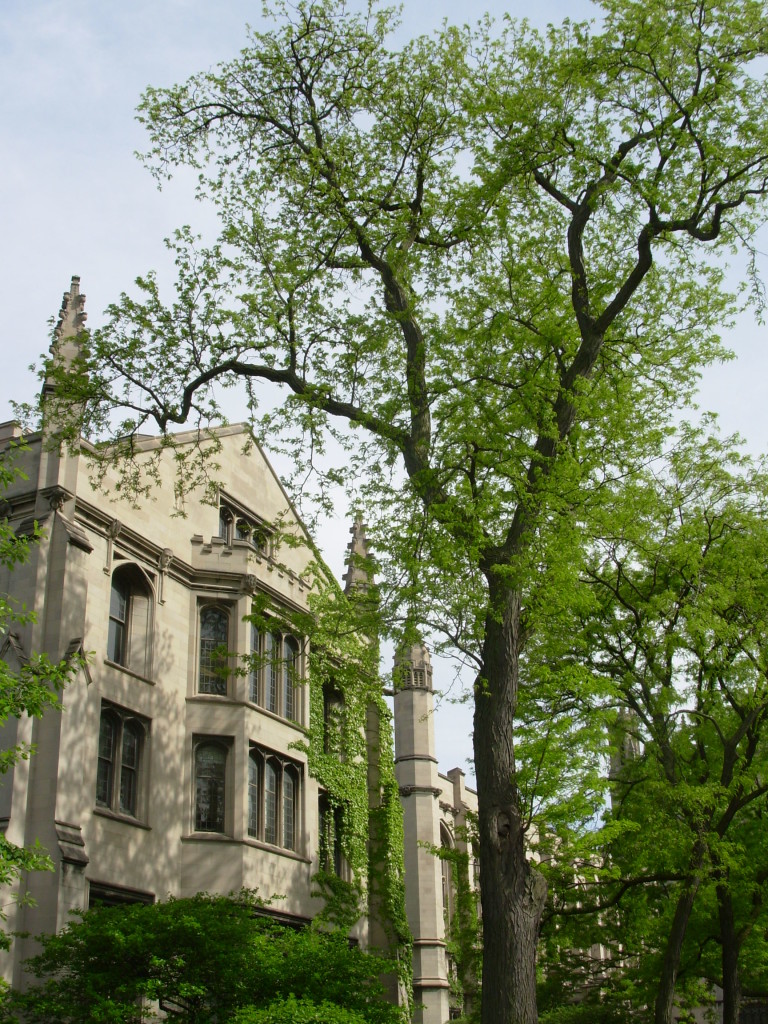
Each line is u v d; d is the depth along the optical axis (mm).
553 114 17938
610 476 20672
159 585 27500
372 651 18891
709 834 20891
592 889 23078
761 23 17531
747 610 22109
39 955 18500
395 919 34031
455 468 17234
